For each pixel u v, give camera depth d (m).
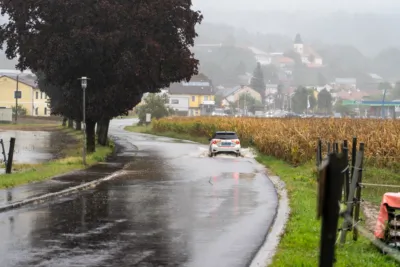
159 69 41.91
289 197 22.53
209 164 38.28
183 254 12.98
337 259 11.79
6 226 15.92
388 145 30.41
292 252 12.88
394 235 12.97
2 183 23.52
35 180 25.70
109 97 39.81
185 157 44.34
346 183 14.16
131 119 165.00
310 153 35.66
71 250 13.19
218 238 14.80
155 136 82.19
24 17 39.94
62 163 33.53
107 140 53.09
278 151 41.31
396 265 11.70
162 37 42.12
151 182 27.19
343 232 13.57
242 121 66.88
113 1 39.22
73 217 17.55
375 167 30.02
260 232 15.59
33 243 13.86
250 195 23.20
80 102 40.81
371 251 12.95
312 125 47.81
